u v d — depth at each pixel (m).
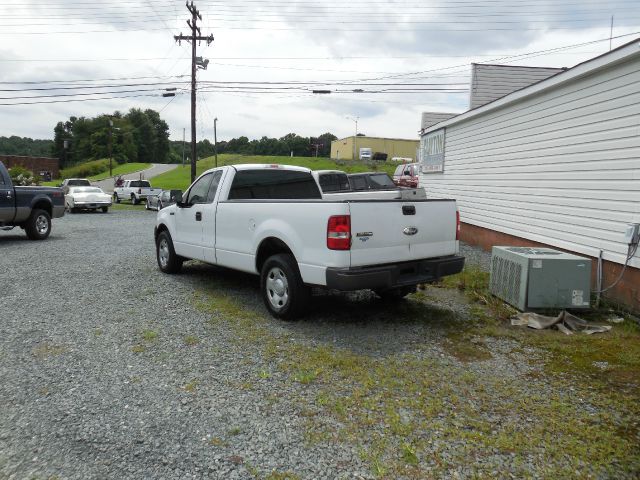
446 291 6.86
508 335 4.96
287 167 7.03
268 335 4.93
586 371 4.06
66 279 7.65
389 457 2.82
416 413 3.32
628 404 3.46
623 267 5.94
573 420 3.23
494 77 15.15
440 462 2.77
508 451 2.87
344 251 4.66
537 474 2.66
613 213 6.24
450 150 12.92
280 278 5.40
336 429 3.12
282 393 3.63
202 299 6.37
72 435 3.07
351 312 5.79
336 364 4.16
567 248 7.38
